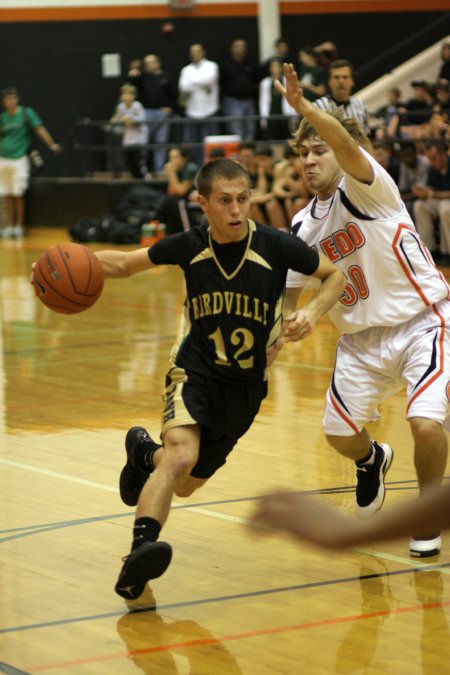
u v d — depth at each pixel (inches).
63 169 1397.6
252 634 219.0
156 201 1135.0
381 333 273.1
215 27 1384.1
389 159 892.0
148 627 223.8
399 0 1379.2
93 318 714.2
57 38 1385.3
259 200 928.3
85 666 202.4
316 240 273.6
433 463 262.7
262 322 241.4
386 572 259.6
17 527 295.1
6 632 220.8
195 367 243.1
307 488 328.2
